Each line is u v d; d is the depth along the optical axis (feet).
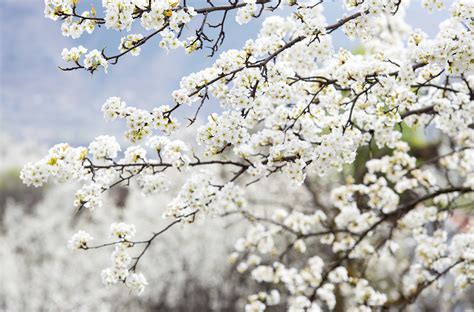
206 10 8.82
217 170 32.32
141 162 10.02
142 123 8.97
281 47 10.11
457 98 11.51
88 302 41.75
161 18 8.59
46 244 48.62
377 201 14.73
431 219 14.73
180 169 10.02
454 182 22.22
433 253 14.05
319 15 10.77
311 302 15.15
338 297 22.24
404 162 14.74
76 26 8.73
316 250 30.60
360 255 15.28
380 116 10.83
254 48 9.58
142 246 39.91
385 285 28.84
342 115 10.94
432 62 9.11
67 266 45.29
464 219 22.70
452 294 28.89
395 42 14.65
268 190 31.73
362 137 11.61
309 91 10.70
